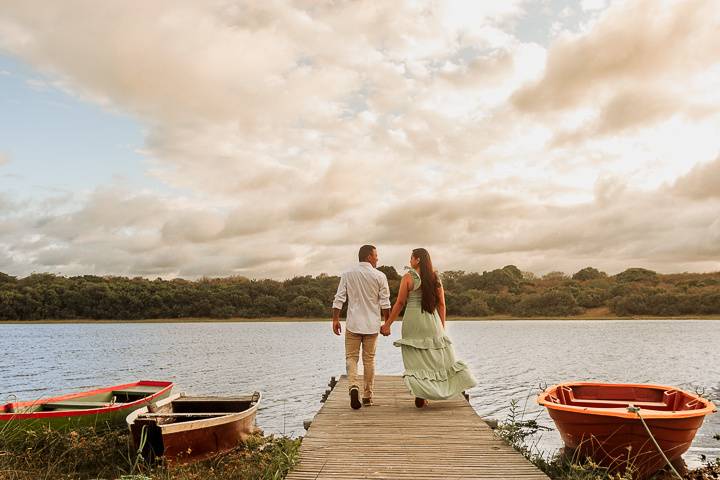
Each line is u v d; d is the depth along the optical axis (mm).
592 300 163625
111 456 10102
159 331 111375
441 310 7891
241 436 10562
